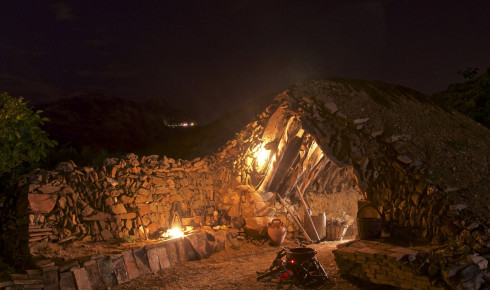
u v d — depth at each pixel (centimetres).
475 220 676
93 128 2458
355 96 1040
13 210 804
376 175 868
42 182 828
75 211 850
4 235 807
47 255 732
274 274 760
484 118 1370
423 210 752
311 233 1187
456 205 698
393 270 643
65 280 675
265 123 1140
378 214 838
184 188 1106
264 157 1140
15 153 817
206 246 963
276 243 1103
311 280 731
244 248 1068
